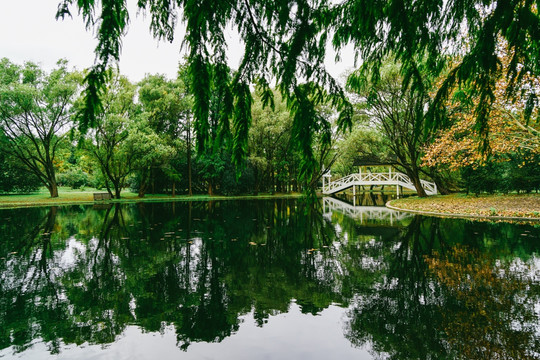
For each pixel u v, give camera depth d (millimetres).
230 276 4645
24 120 20609
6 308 3504
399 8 1859
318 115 2004
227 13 1747
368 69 2795
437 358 2436
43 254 6117
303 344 2701
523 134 11016
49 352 2592
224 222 11086
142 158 22219
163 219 12070
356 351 2574
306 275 4652
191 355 2541
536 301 3461
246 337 2836
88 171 46188
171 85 26938
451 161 13211
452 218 11055
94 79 1630
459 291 3836
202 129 1844
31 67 20547
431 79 3047
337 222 10883
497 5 1706
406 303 3521
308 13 1827
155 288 4141
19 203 19062
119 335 2881
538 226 8625
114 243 7199
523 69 2029
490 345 2592
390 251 6188
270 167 31828
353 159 24344
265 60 1956
